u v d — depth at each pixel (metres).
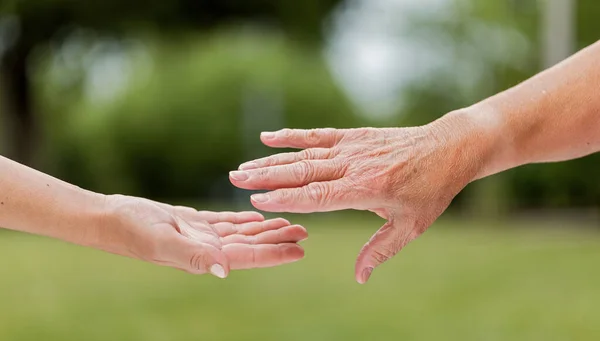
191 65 14.52
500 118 1.54
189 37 13.80
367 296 4.18
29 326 3.48
